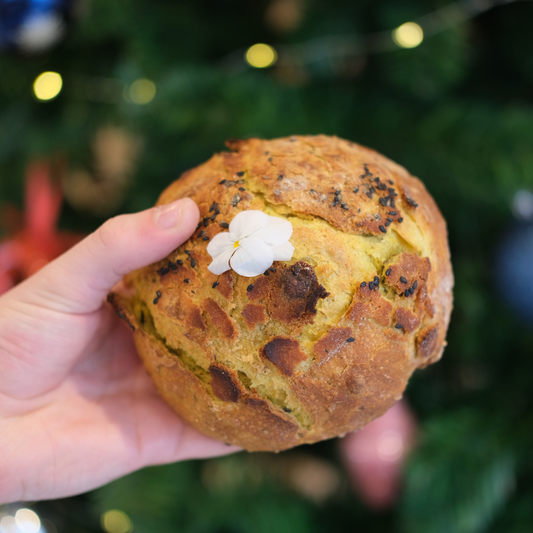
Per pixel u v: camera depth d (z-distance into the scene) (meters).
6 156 0.40
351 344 0.22
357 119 0.34
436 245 0.24
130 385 0.30
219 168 0.24
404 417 0.33
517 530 0.30
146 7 0.35
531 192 0.31
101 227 0.24
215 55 0.38
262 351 0.22
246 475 0.35
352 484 0.35
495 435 0.30
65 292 0.26
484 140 0.31
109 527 0.34
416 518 0.29
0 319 0.26
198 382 0.23
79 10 0.30
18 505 0.33
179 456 0.30
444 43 0.32
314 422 0.23
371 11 0.34
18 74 0.36
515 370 0.34
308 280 0.21
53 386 0.29
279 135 0.32
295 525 0.33
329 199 0.22
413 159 0.33
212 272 0.22
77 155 0.41
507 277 0.30
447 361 0.36
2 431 0.27
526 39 0.32
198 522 0.33
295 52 0.34
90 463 0.28
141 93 0.34
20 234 0.37
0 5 0.28
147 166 0.36
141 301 0.24
